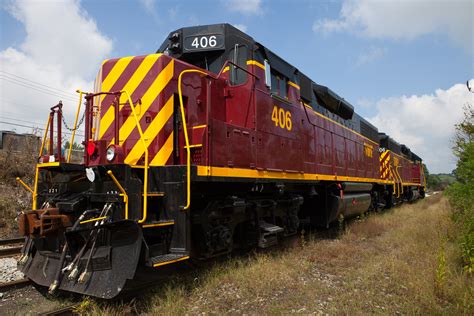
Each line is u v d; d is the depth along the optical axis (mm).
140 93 5449
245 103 6285
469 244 5883
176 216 4688
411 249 7508
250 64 6328
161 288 4742
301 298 4719
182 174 4707
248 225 6602
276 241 6812
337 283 5465
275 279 5289
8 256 6902
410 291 4980
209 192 5840
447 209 14727
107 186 4484
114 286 3891
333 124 10562
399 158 20391
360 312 4191
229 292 4816
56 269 4508
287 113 7434
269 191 7262
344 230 10336
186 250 4574
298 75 8484
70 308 4117
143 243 4102
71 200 4766
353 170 12039
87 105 4836
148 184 4754
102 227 4078
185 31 6785
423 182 29031
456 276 5465
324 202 9852
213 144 5152
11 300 4684
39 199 5441
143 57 5555
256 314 4203
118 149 4520
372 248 7969
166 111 5352
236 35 6762
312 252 7262
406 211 16172
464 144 8672
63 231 4645
